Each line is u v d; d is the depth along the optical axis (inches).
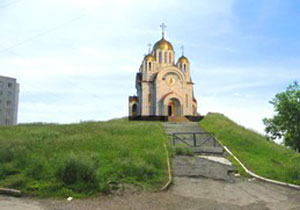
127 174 453.4
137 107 2059.5
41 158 481.1
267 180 481.7
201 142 786.8
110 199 364.5
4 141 622.8
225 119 1205.7
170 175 481.4
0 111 2474.2
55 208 324.8
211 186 442.6
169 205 350.0
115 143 640.4
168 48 2052.2
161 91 1891.0
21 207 323.3
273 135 1414.9
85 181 403.5
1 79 2507.4
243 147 729.6
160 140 743.1
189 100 1948.8
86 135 720.3
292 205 360.8
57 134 753.0
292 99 1344.7
